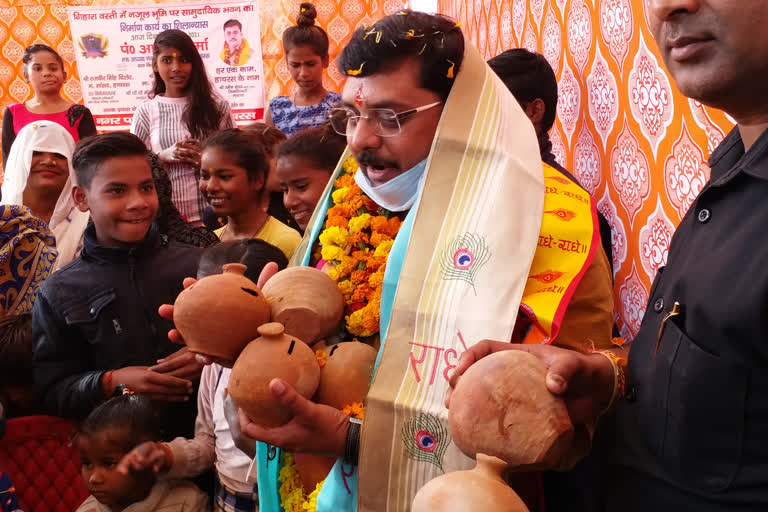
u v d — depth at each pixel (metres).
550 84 2.37
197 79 4.57
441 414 1.16
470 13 4.66
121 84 6.66
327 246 1.46
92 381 1.98
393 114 1.31
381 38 1.29
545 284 1.22
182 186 4.12
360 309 1.40
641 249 1.99
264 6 6.82
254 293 1.23
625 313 2.16
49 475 2.05
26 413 2.20
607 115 2.20
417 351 1.22
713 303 0.89
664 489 0.98
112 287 2.09
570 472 1.27
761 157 0.90
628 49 1.99
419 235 1.29
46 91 5.02
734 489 0.89
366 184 1.46
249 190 2.70
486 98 1.33
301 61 4.88
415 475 1.17
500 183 1.26
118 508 1.86
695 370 0.91
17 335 2.16
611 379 1.06
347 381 1.24
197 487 1.99
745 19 0.80
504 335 1.16
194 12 6.53
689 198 1.67
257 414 1.15
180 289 2.15
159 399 1.97
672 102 1.73
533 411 0.90
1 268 2.35
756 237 0.87
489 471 0.87
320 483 1.39
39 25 6.89
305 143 2.36
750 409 0.87
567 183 1.41
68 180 3.04
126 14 6.55
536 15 2.98
